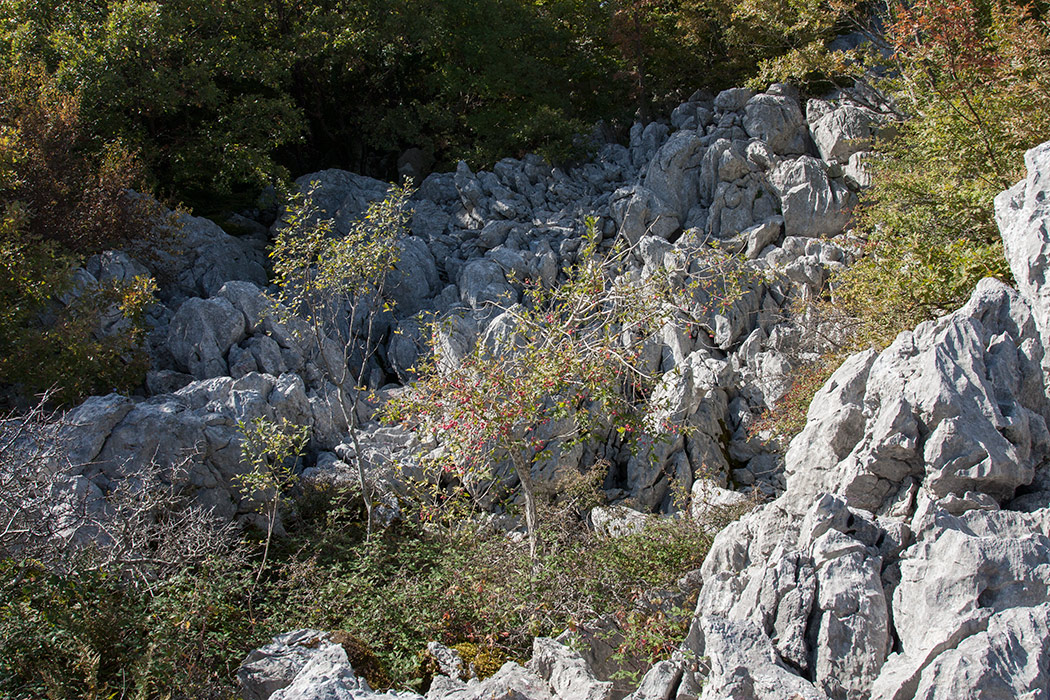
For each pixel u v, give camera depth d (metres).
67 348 15.80
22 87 20.52
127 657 9.37
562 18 32.78
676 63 30.44
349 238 15.18
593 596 10.93
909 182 17.17
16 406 15.47
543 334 13.52
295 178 29.91
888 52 26.31
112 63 22.94
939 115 16.48
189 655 9.60
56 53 23.00
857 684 6.75
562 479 16.61
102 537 12.12
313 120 31.86
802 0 25.55
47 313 17.61
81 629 9.42
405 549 13.45
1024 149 14.93
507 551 12.73
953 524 7.32
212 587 10.80
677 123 27.33
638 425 13.32
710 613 8.12
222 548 12.33
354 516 15.54
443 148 31.80
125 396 15.89
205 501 14.41
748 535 9.18
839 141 23.97
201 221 23.25
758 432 17.80
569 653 9.35
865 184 23.14
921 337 8.87
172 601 10.13
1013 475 7.67
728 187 23.69
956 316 8.62
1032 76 15.87
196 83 24.38
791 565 7.52
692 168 24.64
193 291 22.20
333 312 20.70
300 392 17.36
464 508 14.16
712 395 18.98
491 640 10.73
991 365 8.36
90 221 19.36
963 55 16.53
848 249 21.33
